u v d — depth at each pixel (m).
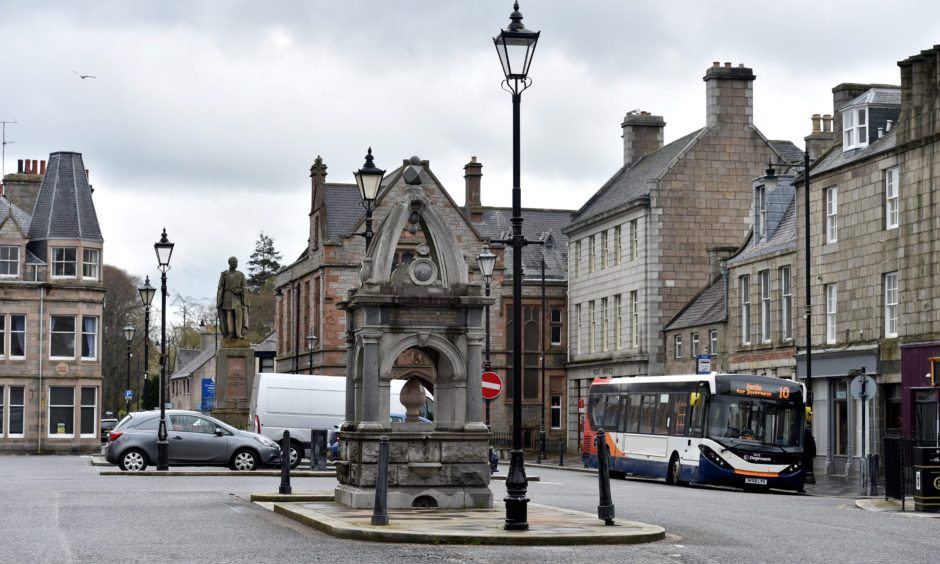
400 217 22.89
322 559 16.03
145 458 41.62
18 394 69.12
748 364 55.03
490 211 85.44
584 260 76.06
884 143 45.06
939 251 41.12
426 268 22.95
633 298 69.00
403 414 48.16
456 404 22.92
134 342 125.44
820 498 33.84
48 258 70.12
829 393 48.03
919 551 18.27
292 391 47.84
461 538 18.02
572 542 18.09
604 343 73.38
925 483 27.38
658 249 67.19
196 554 16.64
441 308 22.92
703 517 24.44
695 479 38.94
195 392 124.06
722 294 62.09
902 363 42.69
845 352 46.22
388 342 22.72
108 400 121.81
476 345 23.00
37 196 74.56
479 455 22.75
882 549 18.44
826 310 48.38
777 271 52.53
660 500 30.61
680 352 64.44
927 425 41.44
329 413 47.97
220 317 53.41
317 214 76.81
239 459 41.78
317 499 25.45
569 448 77.69
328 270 74.75
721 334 58.62
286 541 18.23
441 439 22.66
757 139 68.31
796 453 37.97
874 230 44.97
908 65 43.19
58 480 36.31
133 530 20.05
